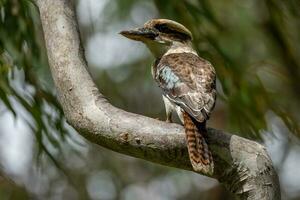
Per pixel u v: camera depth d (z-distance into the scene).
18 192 13.85
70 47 9.02
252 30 16.64
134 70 16.92
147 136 8.18
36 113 11.02
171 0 12.48
